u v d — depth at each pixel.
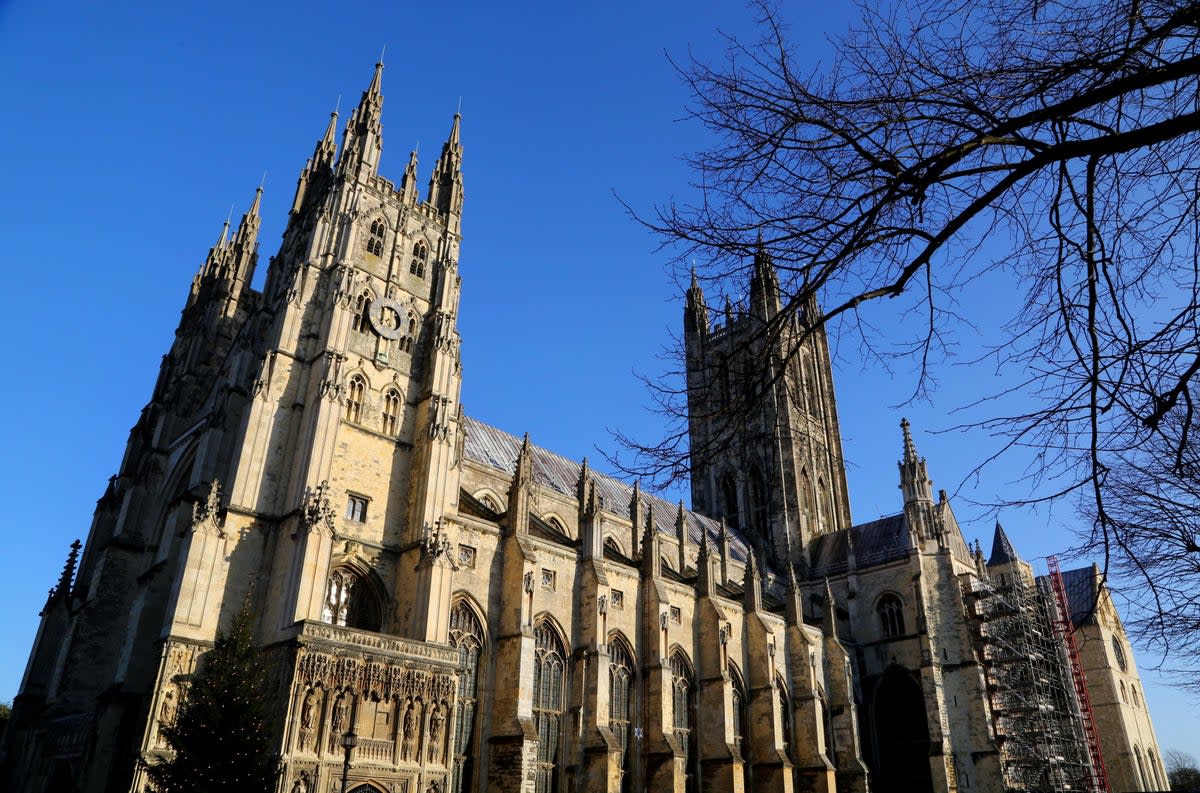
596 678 70.81
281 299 69.62
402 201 79.31
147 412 87.50
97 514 80.75
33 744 65.38
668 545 103.56
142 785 47.72
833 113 14.62
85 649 65.31
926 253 13.58
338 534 61.84
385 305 72.56
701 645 86.19
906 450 116.25
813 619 110.69
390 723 53.59
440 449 67.88
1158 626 23.78
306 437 62.50
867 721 104.44
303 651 50.53
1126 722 121.12
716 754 80.19
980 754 96.25
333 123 89.31
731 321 17.08
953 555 112.81
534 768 61.41
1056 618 115.56
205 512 56.59
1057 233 14.05
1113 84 11.73
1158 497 23.83
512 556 70.31
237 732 43.12
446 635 60.53
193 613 53.84
